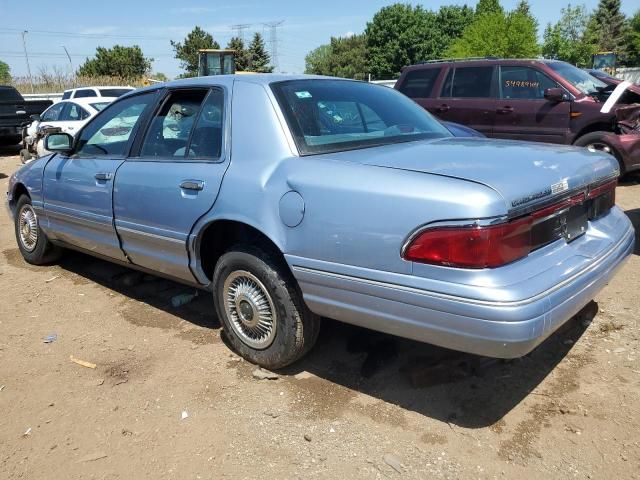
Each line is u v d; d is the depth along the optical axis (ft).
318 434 9.43
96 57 222.69
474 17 216.13
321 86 12.09
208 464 8.82
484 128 29.94
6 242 21.61
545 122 28.04
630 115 26.40
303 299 10.20
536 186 8.69
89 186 14.35
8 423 10.00
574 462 8.58
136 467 8.81
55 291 16.14
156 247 12.80
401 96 14.16
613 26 261.03
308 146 10.48
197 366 11.68
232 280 11.41
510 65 29.19
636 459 8.57
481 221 7.93
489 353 8.16
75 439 9.52
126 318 14.17
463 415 9.78
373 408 10.07
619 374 10.77
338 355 11.94
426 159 9.70
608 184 10.94
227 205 10.79
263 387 10.85
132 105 14.05
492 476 8.37
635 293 14.39
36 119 47.78
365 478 8.41
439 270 8.22
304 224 9.64
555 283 8.47
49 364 11.98
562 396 10.17
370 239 8.84
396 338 12.48
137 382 11.17
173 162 12.22
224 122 11.42
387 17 212.84
